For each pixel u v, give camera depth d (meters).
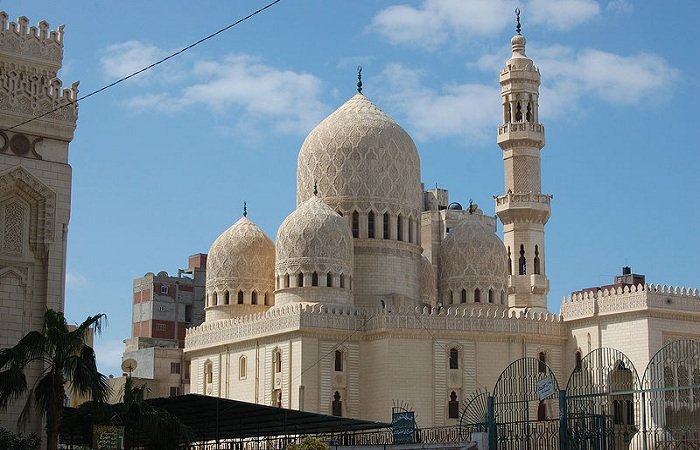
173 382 154.50
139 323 182.00
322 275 119.62
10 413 73.62
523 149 137.88
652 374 81.69
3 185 75.62
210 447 110.38
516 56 141.12
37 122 77.19
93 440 65.44
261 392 118.81
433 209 190.75
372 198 126.06
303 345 114.00
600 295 119.12
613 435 73.94
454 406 116.50
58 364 64.81
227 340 124.62
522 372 99.19
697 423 79.75
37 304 76.25
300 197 130.38
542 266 136.50
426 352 115.94
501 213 137.62
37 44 77.88
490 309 129.50
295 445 73.00
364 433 99.50
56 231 77.19
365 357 117.25
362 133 127.12
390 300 123.56
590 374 86.25
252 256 129.50
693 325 116.94
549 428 77.88
